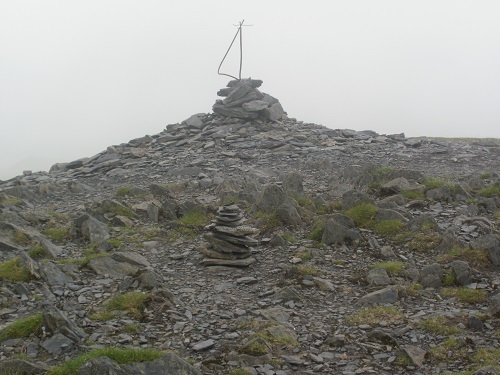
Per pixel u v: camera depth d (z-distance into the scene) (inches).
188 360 368.5
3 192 834.8
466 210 632.4
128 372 321.1
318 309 455.8
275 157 1003.9
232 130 1187.3
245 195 737.0
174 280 524.1
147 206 727.7
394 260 535.2
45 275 514.0
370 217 617.6
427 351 374.9
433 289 480.7
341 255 561.3
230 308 459.8
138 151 1121.4
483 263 508.7
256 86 1298.0
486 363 349.4
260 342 382.6
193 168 949.2
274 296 477.1
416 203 658.8
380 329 409.4
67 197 857.5
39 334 404.2
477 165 919.0
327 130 1197.1
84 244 621.9
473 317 407.5
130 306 449.1
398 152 1016.9
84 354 354.0
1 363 351.6
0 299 470.3
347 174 827.4
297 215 640.4
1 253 581.3
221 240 565.6
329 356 376.8
